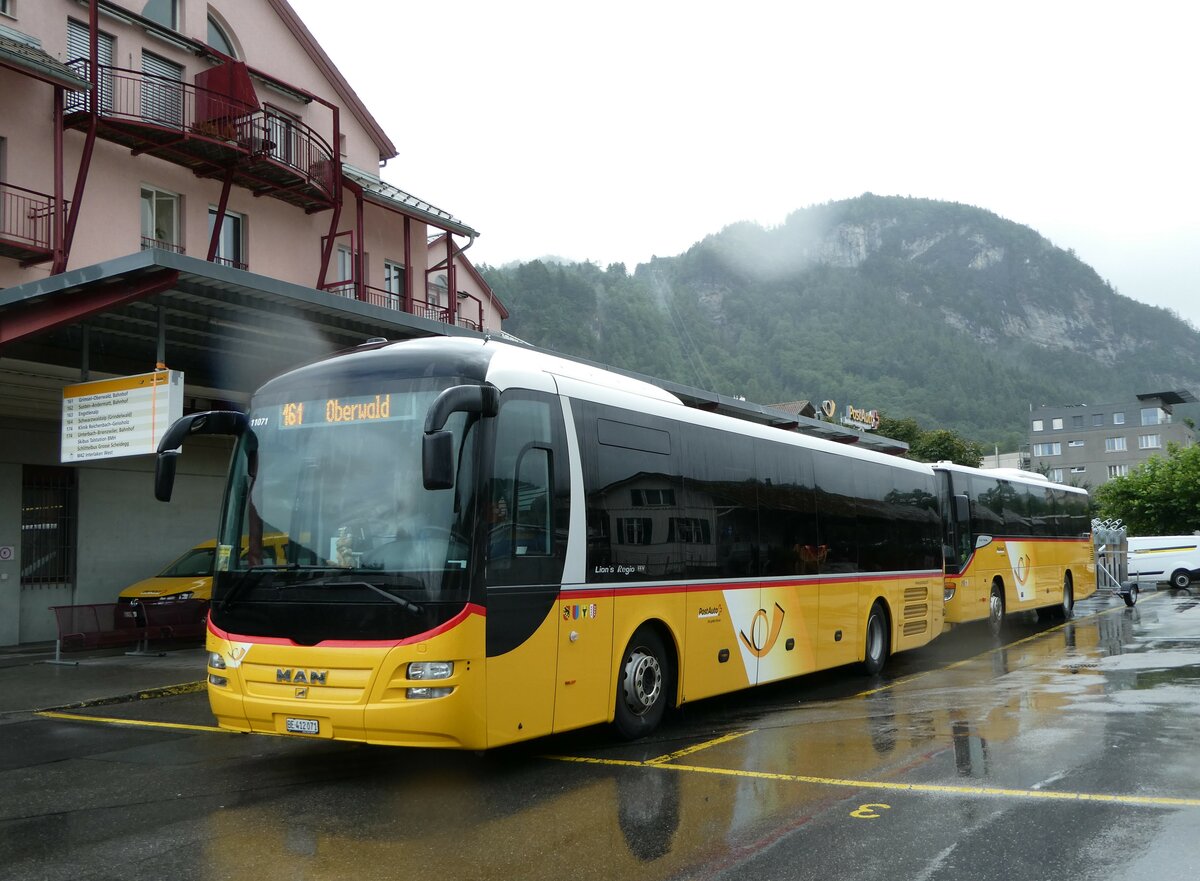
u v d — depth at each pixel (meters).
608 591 8.30
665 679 9.22
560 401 8.04
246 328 14.55
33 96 18.16
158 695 12.08
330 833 5.98
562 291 152.38
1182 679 12.24
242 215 22.98
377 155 28.08
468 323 30.09
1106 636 19.41
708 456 10.20
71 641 14.83
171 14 22.09
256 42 24.28
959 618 18.31
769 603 11.09
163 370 12.66
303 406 7.61
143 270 11.49
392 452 7.17
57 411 18.38
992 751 8.07
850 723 9.65
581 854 5.50
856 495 13.76
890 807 6.39
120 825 6.28
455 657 6.67
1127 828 5.86
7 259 17.48
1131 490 62.94
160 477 7.54
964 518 18.77
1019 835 5.75
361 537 7.02
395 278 27.98
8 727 10.12
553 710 7.56
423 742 6.66
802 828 5.95
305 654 6.93
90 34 18.27
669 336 175.00
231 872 5.28
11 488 18.03
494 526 7.09
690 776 7.36
